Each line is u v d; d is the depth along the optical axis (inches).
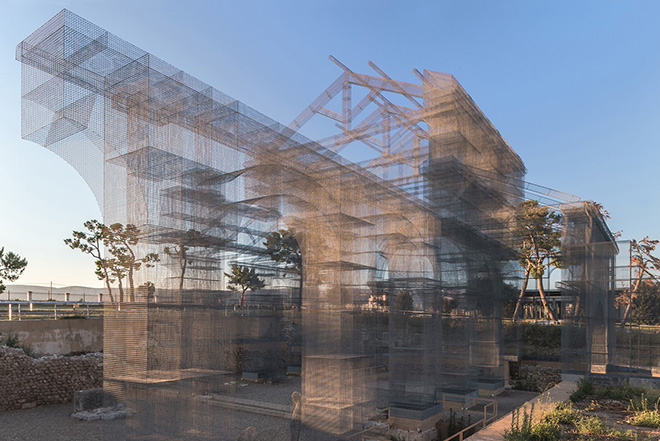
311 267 539.2
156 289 345.4
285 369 908.0
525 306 1159.6
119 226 336.8
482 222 776.9
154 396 335.6
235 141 419.8
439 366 615.2
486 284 794.8
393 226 626.8
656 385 640.4
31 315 850.8
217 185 395.9
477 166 745.0
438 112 683.4
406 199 626.2
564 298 784.9
